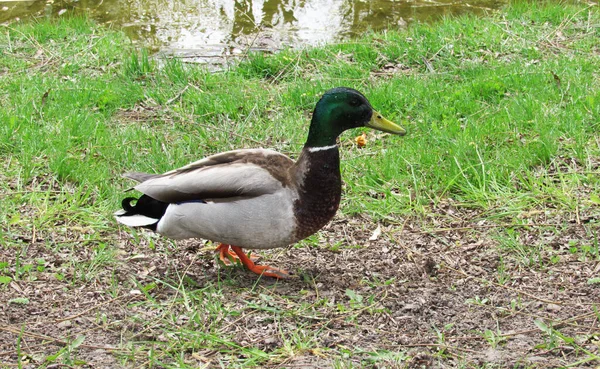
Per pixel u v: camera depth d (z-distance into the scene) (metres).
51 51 9.48
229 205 4.79
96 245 5.62
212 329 4.58
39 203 6.09
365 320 4.72
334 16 11.26
